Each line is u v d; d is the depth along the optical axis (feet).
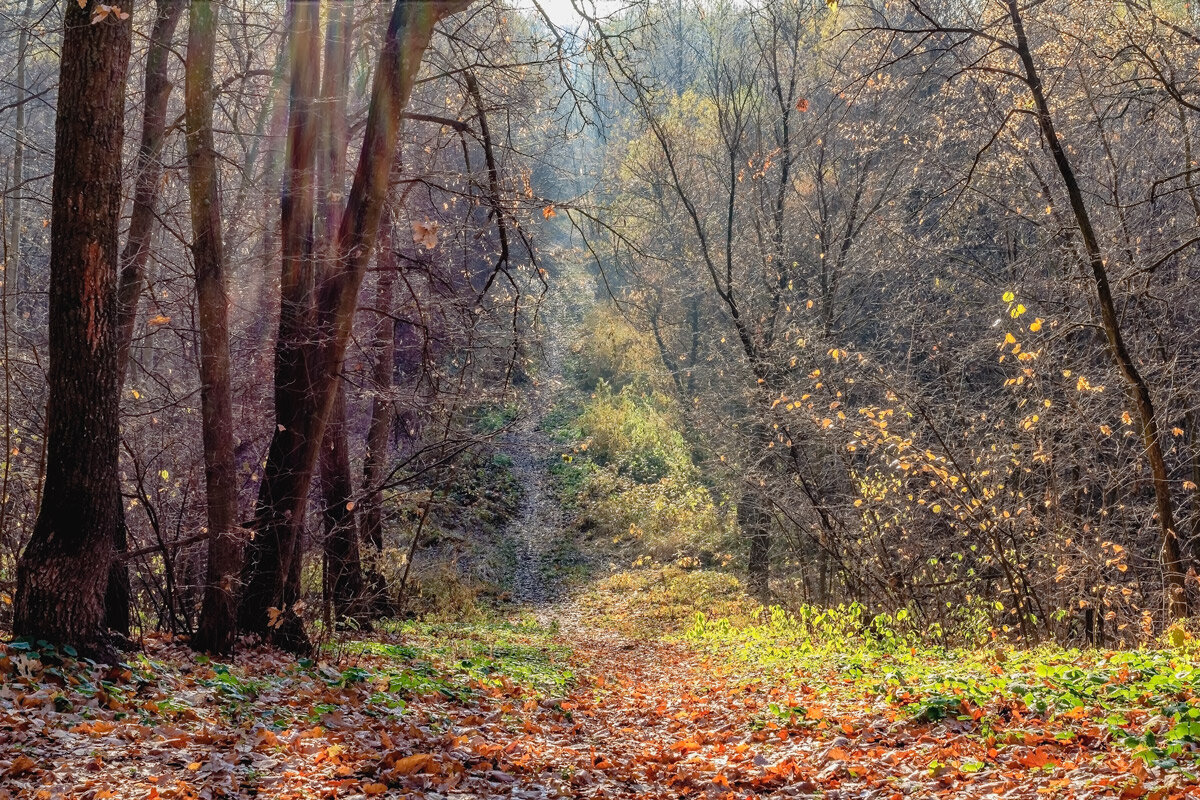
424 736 22.61
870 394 59.00
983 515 41.55
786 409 50.26
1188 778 14.89
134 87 48.70
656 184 98.63
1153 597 43.65
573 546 91.15
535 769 20.53
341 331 31.78
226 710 21.29
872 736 22.21
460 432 49.85
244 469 43.80
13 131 53.83
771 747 23.16
